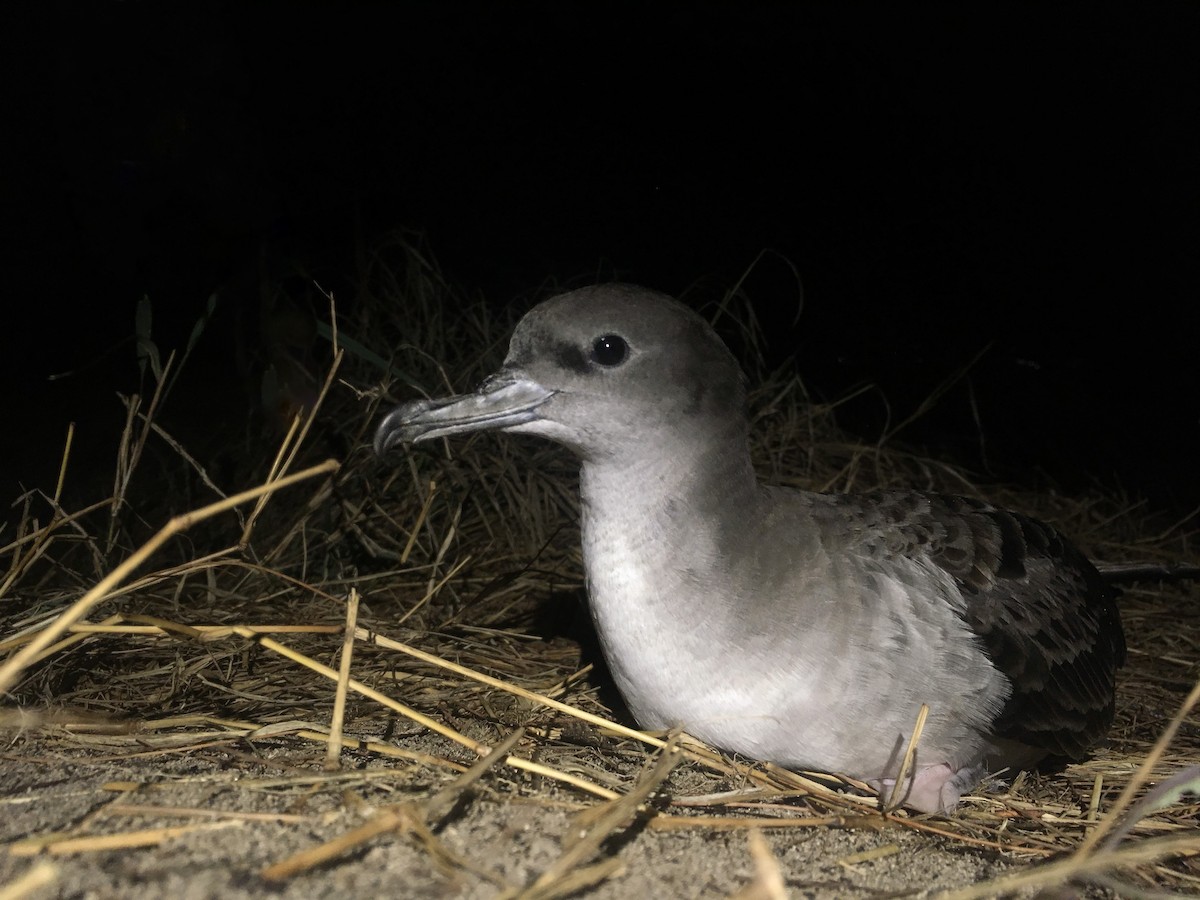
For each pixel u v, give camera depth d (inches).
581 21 31.9
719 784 9.7
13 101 20.4
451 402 10.2
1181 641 15.5
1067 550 12.2
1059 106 30.1
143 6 21.4
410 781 8.8
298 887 7.0
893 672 9.8
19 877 7.1
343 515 15.1
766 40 30.7
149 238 21.5
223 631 9.8
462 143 28.6
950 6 30.4
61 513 11.9
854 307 26.8
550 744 10.3
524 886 7.2
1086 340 27.2
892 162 30.7
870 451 19.8
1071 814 10.1
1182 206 28.9
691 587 9.8
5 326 20.0
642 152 29.7
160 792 8.4
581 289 10.3
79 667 11.3
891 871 8.3
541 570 15.6
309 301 19.0
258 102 24.5
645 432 9.9
